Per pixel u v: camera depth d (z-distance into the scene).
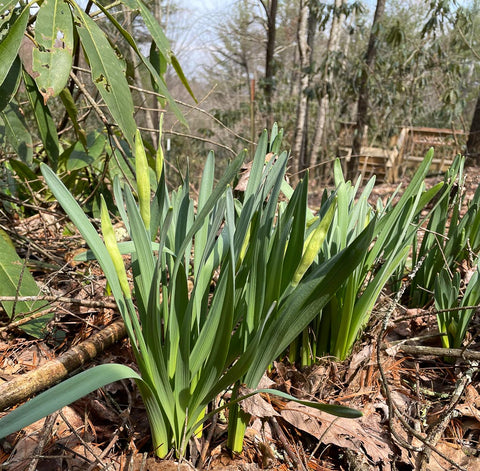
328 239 0.41
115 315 0.49
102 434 0.36
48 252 0.64
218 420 0.37
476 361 0.40
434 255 0.52
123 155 0.65
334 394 0.40
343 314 0.39
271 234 0.36
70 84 0.72
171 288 0.28
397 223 0.40
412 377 0.44
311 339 0.43
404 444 0.32
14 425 0.19
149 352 0.27
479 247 0.53
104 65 0.52
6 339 0.46
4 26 0.55
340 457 0.36
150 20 0.61
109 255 0.27
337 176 0.46
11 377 0.41
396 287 0.54
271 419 0.37
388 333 0.49
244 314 0.32
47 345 0.47
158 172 0.33
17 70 0.53
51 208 0.81
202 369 0.31
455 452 0.36
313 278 0.27
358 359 0.41
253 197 0.29
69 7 0.50
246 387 0.31
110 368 0.23
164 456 0.31
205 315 0.33
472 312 0.43
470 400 0.41
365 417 0.38
